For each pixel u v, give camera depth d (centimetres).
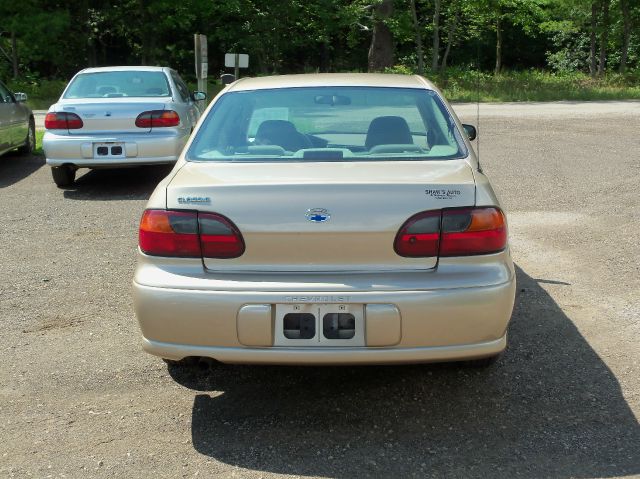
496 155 1284
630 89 3092
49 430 365
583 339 469
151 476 324
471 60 4756
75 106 947
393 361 340
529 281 587
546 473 321
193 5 3288
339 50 4481
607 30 3703
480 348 345
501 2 3591
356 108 434
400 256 341
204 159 401
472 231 343
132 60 4091
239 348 341
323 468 328
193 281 344
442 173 362
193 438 356
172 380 421
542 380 412
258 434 359
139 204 902
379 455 338
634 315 509
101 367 438
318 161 386
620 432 355
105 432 363
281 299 335
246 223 342
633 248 674
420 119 425
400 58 4366
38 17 2900
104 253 680
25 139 1292
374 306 333
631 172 1081
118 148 940
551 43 4788
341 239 340
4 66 3250
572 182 1015
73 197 951
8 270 628
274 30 3634
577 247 684
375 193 340
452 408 382
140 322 355
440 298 335
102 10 3497
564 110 2223
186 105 1033
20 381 420
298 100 443
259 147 410
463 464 329
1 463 336
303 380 419
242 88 463
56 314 524
